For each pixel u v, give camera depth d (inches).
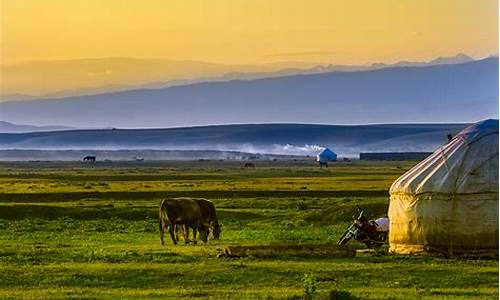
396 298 2391.7
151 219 5324.8
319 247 3120.1
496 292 2490.2
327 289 2529.5
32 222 5113.2
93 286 2615.7
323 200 6569.9
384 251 3326.8
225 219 5216.5
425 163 3326.8
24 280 2689.5
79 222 5123.0
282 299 2370.8
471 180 3181.6
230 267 2851.9
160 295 2454.5
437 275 2748.5
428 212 3230.8
